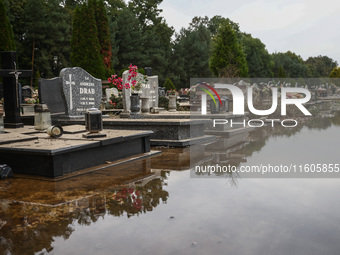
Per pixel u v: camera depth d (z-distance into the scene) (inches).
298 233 95.2
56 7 1525.6
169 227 102.1
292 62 3312.0
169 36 2086.6
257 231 97.3
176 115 362.3
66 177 171.3
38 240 94.9
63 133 238.8
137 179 167.3
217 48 1230.3
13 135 217.0
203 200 129.4
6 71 308.0
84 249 88.6
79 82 371.2
